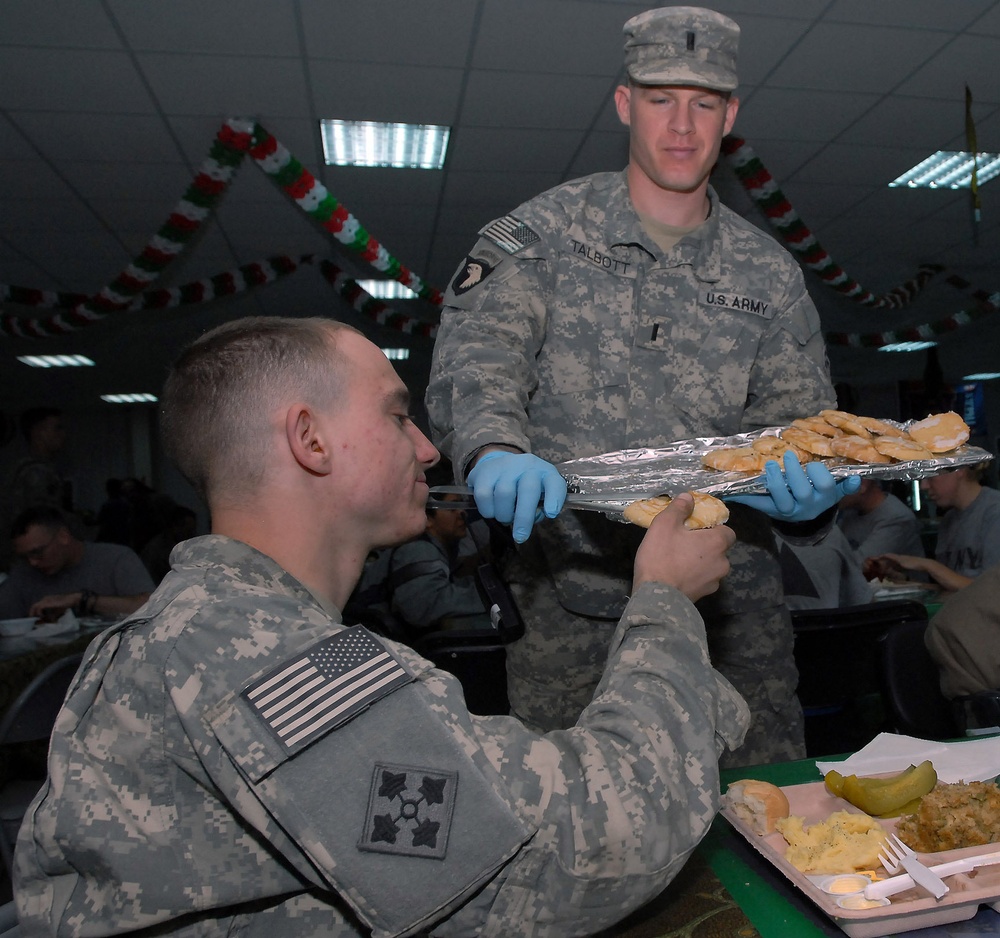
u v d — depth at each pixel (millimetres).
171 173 4840
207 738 530
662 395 1340
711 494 1038
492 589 1377
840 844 760
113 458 13250
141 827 540
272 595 598
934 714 1657
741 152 4730
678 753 601
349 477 672
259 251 6234
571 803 545
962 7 3490
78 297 6383
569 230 1356
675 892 760
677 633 671
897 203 5688
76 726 570
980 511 3355
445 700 560
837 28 3623
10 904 814
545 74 3881
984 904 696
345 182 5094
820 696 2441
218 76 3830
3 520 3779
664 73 1219
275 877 552
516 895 545
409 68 3811
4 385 10398
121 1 3262
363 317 7988
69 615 2855
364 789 520
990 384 12867
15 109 4059
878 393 12781
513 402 1159
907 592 2979
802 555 2834
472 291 1317
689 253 1349
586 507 1001
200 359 671
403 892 514
